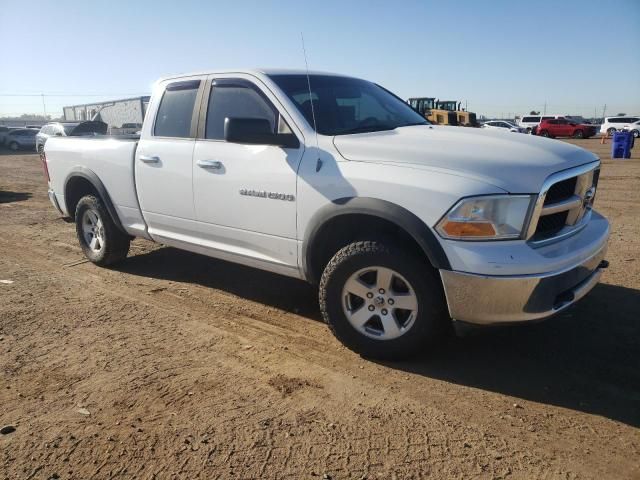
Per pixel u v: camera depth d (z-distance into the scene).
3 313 4.52
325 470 2.54
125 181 5.14
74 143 5.78
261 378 3.42
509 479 2.48
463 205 3.07
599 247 3.54
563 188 3.39
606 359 3.62
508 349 3.77
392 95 5.14
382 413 3.02
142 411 3.05
